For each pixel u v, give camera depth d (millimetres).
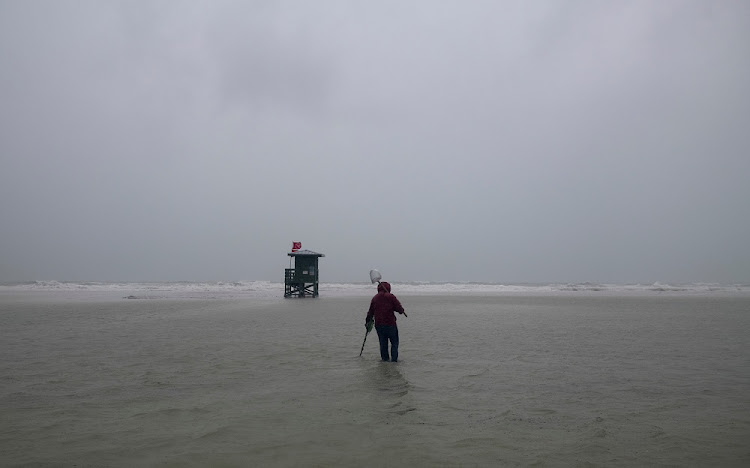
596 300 35750
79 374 8664
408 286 68688
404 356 10773
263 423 5758
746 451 4875
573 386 7816
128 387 7664
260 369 9203
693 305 29781
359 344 12648
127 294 45375
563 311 24547
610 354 11055
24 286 63500
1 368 9203
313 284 38875
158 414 6133
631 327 16859
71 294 45062
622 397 7109
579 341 13266
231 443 5031
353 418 5988
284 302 32188
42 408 6402
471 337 14102
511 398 7023
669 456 4727
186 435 5293
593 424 5777
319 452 4770
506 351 11492
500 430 5527
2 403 6656
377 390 7500
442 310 25172
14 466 4379
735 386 7848
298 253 38375
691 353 11242
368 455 4695
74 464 4438
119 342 12883
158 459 4566
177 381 8117
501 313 23156
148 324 17656
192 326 17016
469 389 7590
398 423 5781
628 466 4465
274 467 4375
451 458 4633
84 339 13461
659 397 7113
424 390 7516
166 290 56125
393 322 10195
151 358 10383
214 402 6750
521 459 4621
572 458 4652
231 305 29000
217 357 10555
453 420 5918
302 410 6352
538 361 10125
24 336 14109
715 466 4480
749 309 26094
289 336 14297
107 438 5188
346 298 38062
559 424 5770
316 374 8742
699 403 6773
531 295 45438
